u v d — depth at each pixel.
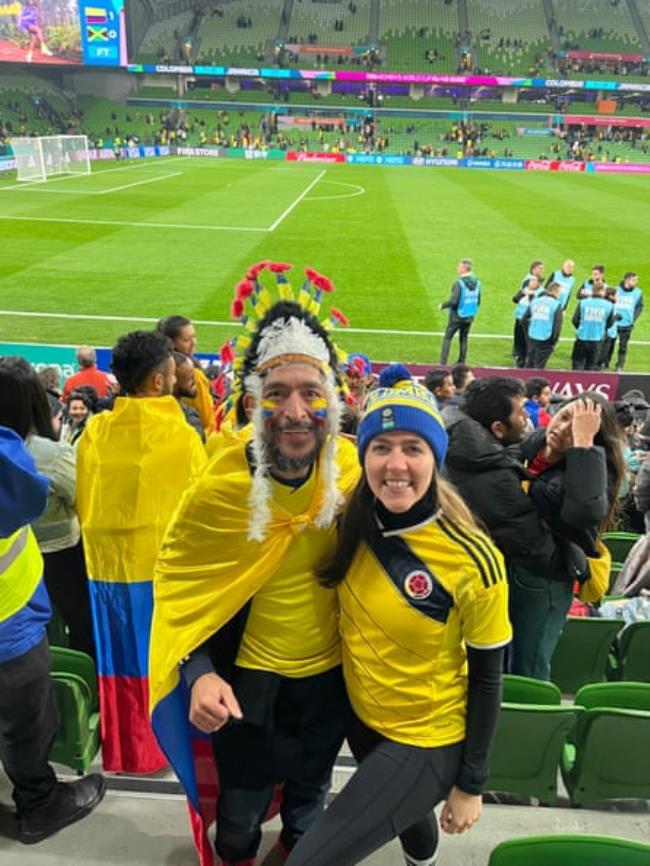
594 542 2.81
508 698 2.89
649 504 4.37
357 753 2.21
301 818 2.38
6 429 2.14
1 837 2.55
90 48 54.66
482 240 22.16
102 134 57.19
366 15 65.94
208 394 4.88
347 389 2.10
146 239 20.66
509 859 1.96
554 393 10.75
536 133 58.12
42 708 2.43
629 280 12.38
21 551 2.35
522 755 2.75
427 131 58.66
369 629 1.96
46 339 12.84
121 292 15.58
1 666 2.32
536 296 11.80
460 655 2.00
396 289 16.52
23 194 28.52
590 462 2.64
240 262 18.36
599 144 56.66
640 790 2.77
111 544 2.75
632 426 7.72
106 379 8.77
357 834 1.97
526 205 29.84
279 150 52.16
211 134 57.84
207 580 2.02
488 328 14.45
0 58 52.94
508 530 2.83
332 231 22.64
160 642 2.08
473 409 3.18
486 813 2.72
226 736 2.21
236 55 62.62
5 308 14.37
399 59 62.25
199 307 14.75
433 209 27.94
